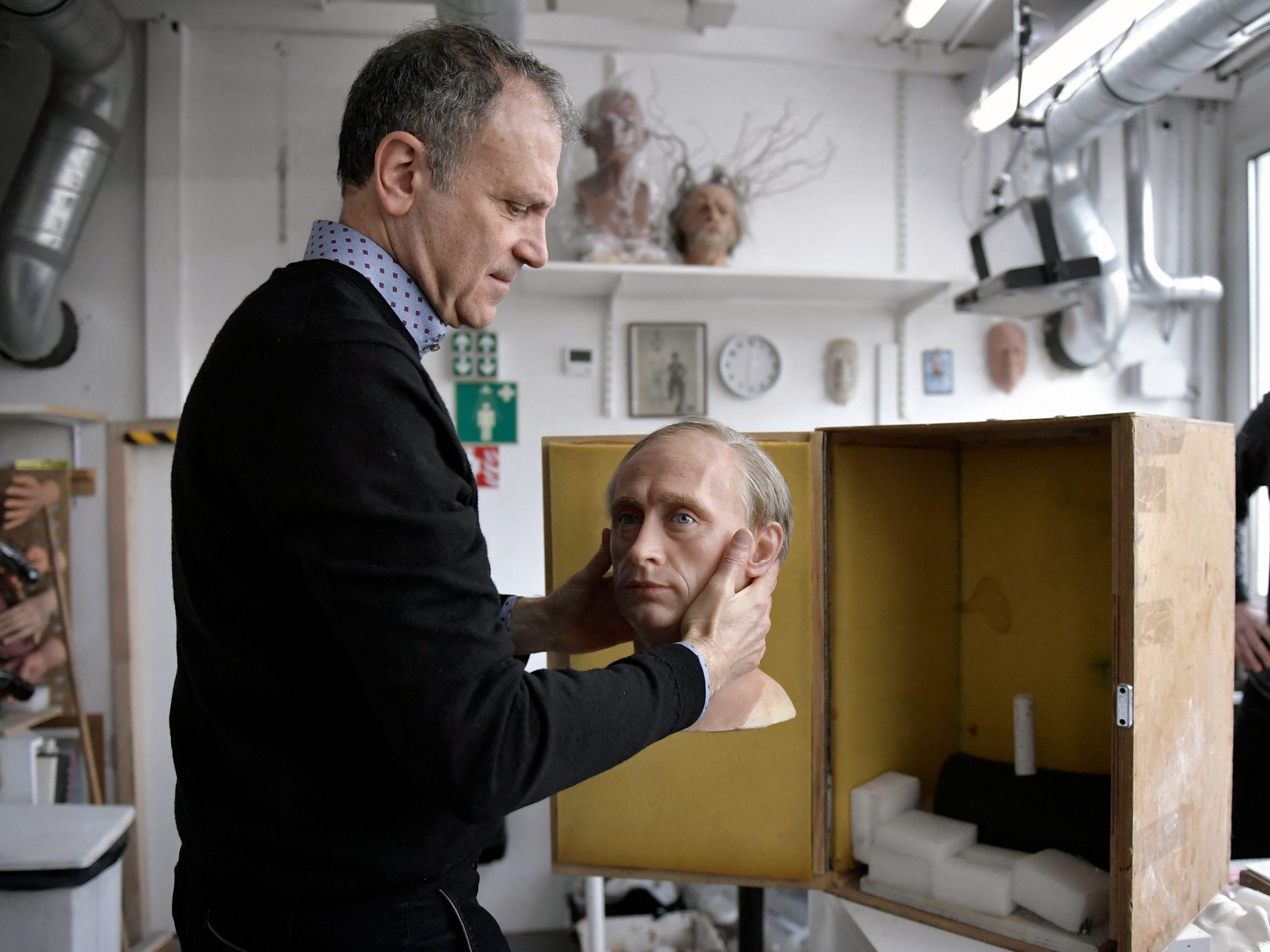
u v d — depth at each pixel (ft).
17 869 4.26
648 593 2.86
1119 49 6.48
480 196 2.24
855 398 8.62
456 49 2.20
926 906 3.43
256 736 2.20
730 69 8.46
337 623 1.89
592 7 8.04
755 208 8.52
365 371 1.97
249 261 7.86
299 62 7.92
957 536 4.37
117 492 7.70
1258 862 4.22
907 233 8.73
